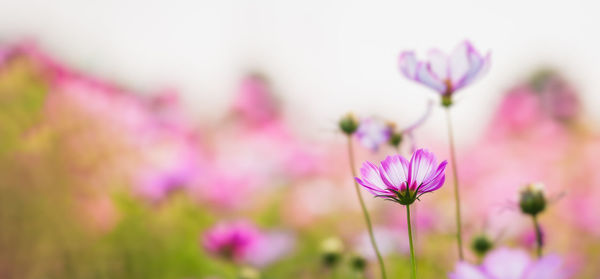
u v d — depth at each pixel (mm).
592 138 2570
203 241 1275
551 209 1594
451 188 1994
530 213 953
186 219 1626
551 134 2529
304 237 1831
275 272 1381
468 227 1277
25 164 1340
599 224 1490
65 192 1386
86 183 1441
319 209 1930
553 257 903
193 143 2148
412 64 986
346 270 1207
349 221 1834
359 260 1127
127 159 1643
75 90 1652
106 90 1930
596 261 1370
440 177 871
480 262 1053
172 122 2115
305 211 1931
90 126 1589
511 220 1239
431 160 875
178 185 1624
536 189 953
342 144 2230
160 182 1591
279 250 1308
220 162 1931
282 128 2586
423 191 876
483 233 1061
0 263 1286
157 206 1578
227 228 1270
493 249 1053
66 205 1368
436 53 988
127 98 1976
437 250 1257
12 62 1646
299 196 2004
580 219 1534
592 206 1542
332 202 1940
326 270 1247
